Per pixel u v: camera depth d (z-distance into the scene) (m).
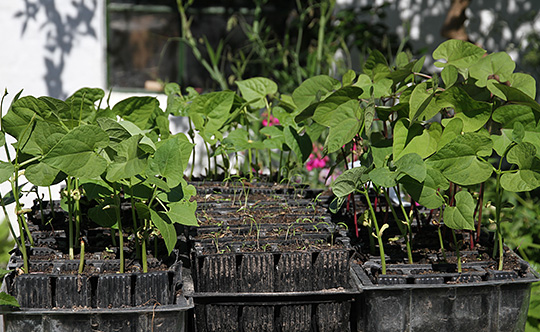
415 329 1.81
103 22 4.32
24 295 1.69
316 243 2.03
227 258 1.82
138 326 1.67
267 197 2.47
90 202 2.27
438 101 1.85
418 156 1.72
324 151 1.91
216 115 2.48
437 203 1.79
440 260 2.00
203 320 1.81
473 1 4.75
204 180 2.66
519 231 3.42
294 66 4.43
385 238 2.16
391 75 2.05
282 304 1.83
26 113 1.90
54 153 1.63
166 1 4.52
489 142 1.76
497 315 1.85
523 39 4.78
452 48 2.04
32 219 2.21
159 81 4.39
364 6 4.55
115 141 1.72
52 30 4.21
